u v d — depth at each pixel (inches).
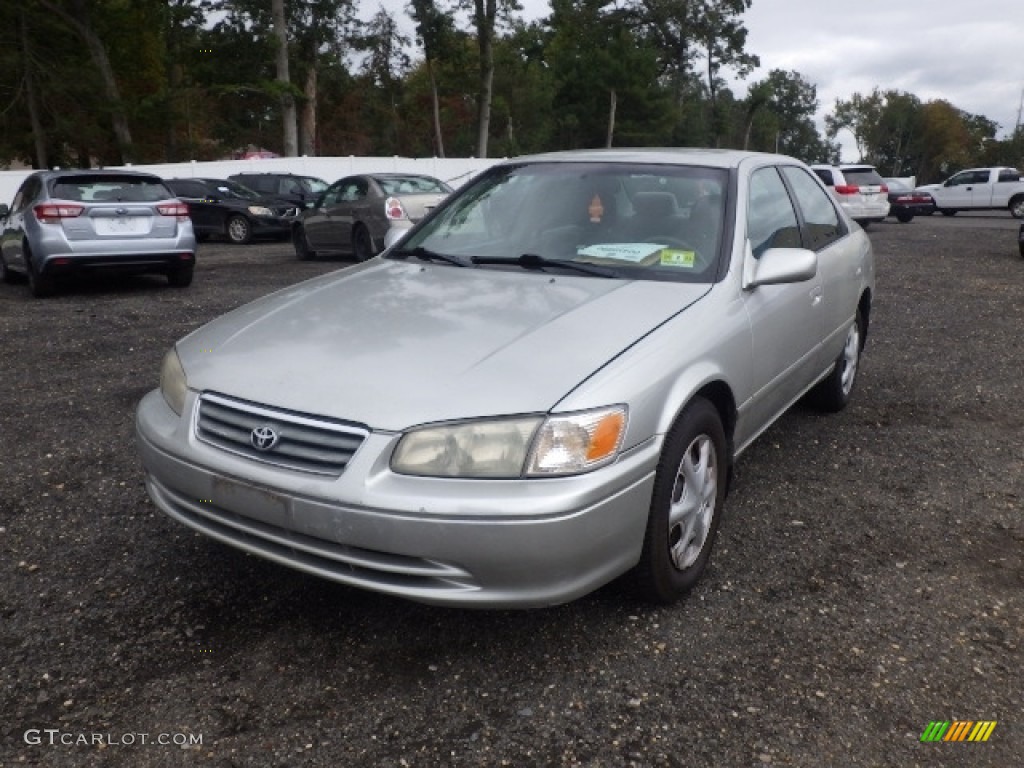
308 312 129.5
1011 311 353.1
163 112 1347.2
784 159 185.5
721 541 143.6
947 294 398.6
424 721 98.7
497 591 100.3
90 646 112.3
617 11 2768.2
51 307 364.2
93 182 392.2
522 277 138.6
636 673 107.4
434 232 164.6
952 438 195.6
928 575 132.9
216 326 133.6
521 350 110.0
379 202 514.3
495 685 105.3
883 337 303.7
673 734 96.7
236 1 1267.2
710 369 121.8
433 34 1568.7
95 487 164.4
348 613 120.9
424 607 122.6
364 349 113.2
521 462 98.7
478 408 100.1
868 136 4436.5
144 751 93.7
